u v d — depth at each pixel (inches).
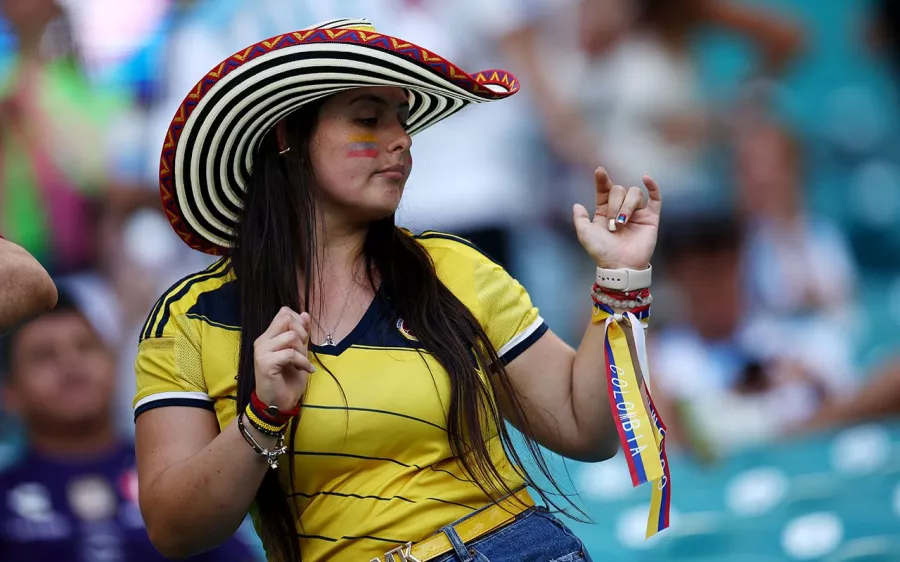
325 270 387.9
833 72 1266.0
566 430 397.1
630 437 378.3
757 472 855.7
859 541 761.0
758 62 1184.8
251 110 380.8
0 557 631.2
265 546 388.8
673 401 906.7
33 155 952.3
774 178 1125.7
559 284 1047.0
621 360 386.3
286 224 386.6
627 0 1090.1
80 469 649.6
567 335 1027.9
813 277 1099.3
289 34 368.5
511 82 411.5
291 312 352.8
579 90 1074.7
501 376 386.3
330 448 362.9
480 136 1037.8
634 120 1082.7
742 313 994.1
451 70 368.2
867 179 1255.5
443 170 1031.6
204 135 384.8
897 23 1311.5
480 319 390.3
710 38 1157.7
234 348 377.1
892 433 910.4
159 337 378.3
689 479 856.9
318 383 366.0
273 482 374.0
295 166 386.9
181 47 978.1
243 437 351.9
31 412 652.1
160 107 978.7
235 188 401.7
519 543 371.2
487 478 370.0
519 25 1058.7
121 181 963.3
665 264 1034.7
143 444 375.2
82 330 660.1
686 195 1075.9
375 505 363.3
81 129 962.7
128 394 880.9
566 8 1072.8
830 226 1143.6
